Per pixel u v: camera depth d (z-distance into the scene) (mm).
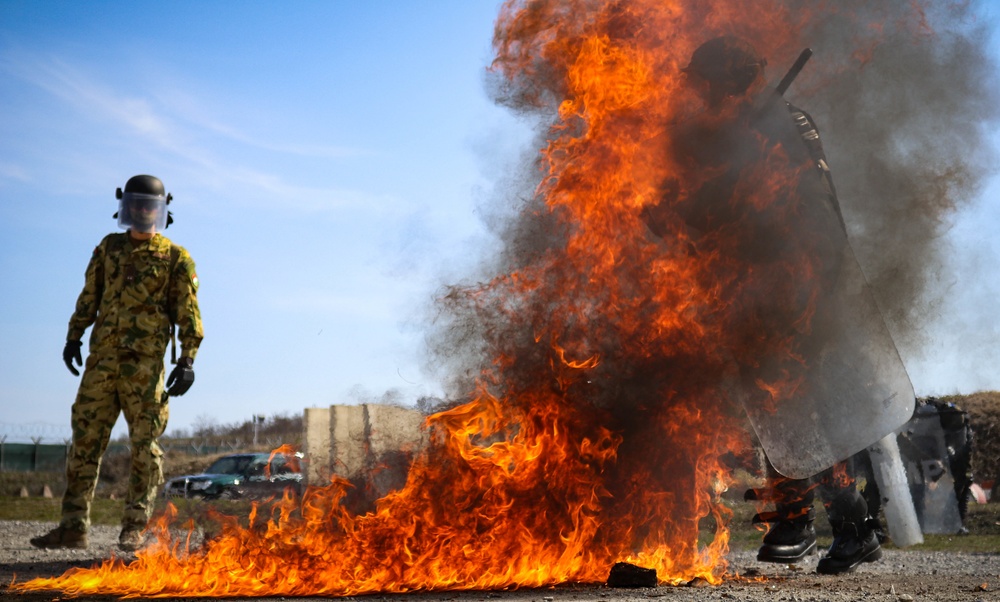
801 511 4523
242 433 22422
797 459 3893
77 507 6094
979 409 14578
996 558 6320
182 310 6301
